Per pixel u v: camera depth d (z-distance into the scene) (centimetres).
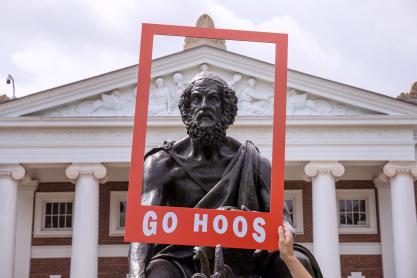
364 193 4056
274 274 343
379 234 3991
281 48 344
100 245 3934
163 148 359
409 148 3559
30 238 3947
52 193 4031
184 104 358
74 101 3597
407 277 3434
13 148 3541
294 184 4022
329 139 3566
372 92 3525
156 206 331
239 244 329
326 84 3566
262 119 3284
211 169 353
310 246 3950
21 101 3531
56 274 3938
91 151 3556
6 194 3500
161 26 343
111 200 3988
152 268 333
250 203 344
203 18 3562
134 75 3609
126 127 3578
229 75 3547
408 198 3522
